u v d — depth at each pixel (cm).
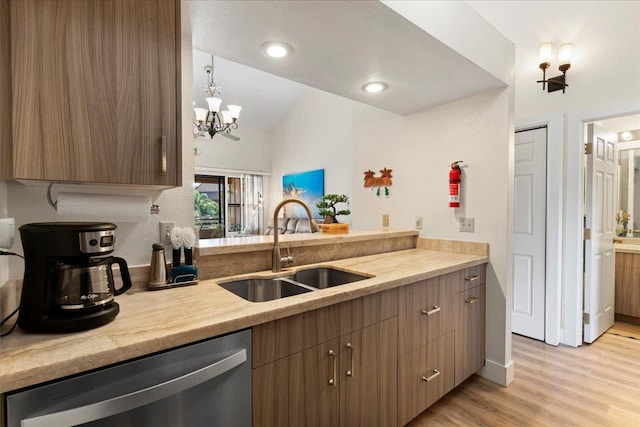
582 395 207
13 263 111
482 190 230
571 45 270
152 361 88
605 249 306
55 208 120
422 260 212
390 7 134
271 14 136
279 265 177
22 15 89
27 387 72
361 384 144
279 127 672
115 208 124
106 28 102
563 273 282
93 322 92
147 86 110
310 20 140
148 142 111
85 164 99
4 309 98
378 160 305
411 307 169
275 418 114
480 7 304
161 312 107
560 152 275
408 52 170
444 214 253
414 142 273
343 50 168
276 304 116
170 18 115
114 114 104
